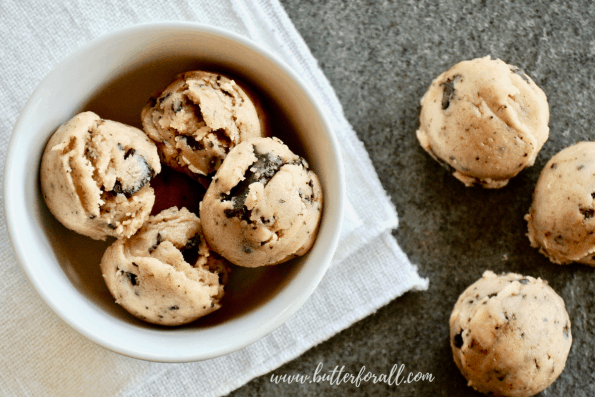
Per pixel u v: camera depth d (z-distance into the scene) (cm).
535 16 29
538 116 28
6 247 27
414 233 29
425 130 29
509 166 28
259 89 25
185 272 24
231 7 28
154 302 24
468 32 29
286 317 24
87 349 28
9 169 23
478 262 29
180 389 28
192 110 25
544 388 28
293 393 29
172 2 28
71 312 23
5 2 27
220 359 29
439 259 29
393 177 29
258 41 28
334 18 29
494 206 29
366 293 29
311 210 24
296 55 28
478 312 28
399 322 29
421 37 29
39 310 28
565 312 28
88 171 23
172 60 25
